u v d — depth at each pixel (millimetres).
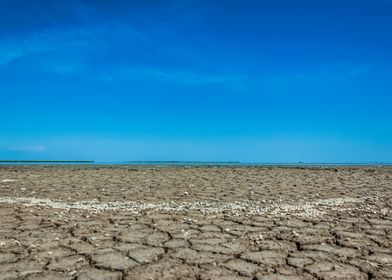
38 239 6086
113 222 7504
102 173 24047
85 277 4438
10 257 5141
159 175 22094
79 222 7473
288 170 28281
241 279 4398
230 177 20500
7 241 5957
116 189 14062
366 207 9633
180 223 7406
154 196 11922
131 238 6191
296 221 7645
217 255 5289
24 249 5520
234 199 11258
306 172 25594
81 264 4879
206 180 18391
